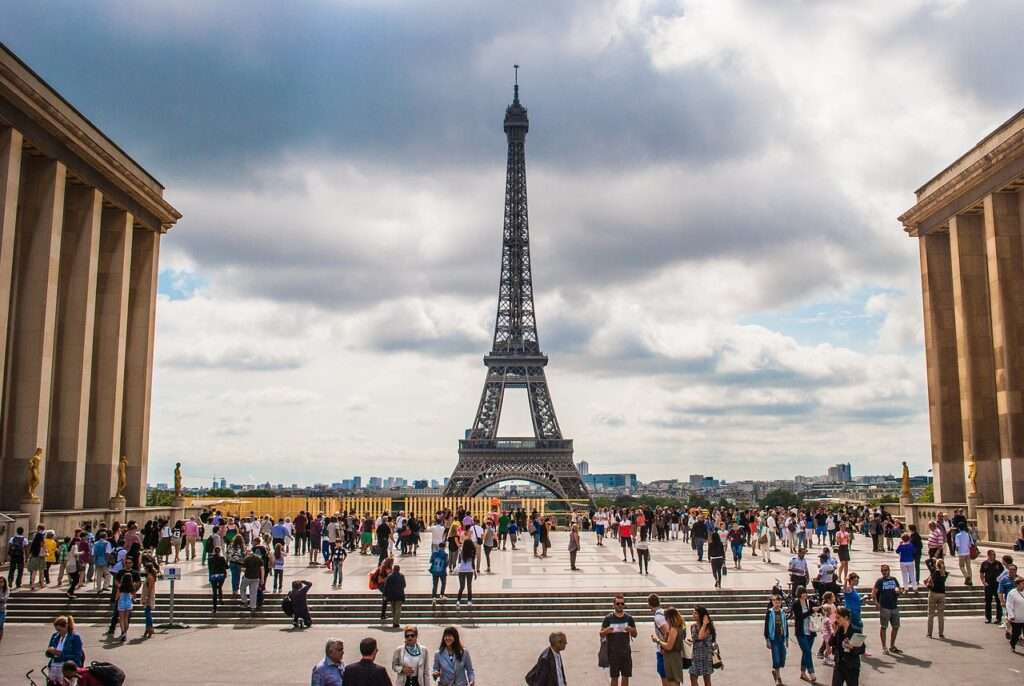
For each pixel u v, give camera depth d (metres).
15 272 92.50
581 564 90.62
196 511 124.81
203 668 47.94
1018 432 102.81
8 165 84.94
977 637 55.94
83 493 102.00
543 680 35.06
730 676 46.69
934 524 73.38
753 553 100.00
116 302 111.12
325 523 93.06
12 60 84.75
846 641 39.84
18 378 90.31
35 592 67.44
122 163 109.25
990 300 111.88
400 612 62.53
